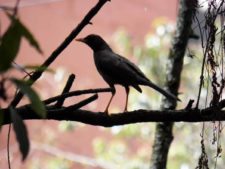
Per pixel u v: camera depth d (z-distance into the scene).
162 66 13.83
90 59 19.62
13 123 2.51
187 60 13.09
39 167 16.42
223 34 4.27
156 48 13.95
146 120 4.45
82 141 17.94
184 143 13.48
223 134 11.84
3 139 16.39
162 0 20.53
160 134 6.91
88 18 4.06
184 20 7.17
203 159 4.24
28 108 4.13
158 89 6.63
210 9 4.20
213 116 4.31
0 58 2.52
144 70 13.83
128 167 14.73
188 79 13.51
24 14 19.75
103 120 4.45
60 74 16.06
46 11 20.02
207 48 4.21
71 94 4.16
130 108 13.73
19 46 2.53
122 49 14.85
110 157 15.12
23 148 2.46
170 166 13.33
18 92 3.72
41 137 17.02
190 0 4.61
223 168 11.73
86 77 19.48
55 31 20.06
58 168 16.42
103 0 4.05
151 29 18.23
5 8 2.55
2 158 16.44
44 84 15.88
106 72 7.14
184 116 4.39
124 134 14.11
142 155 14.77
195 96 13.41
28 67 2.74
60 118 4.32
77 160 17.36
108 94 18.77
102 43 7.77
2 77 2.52
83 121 4.43
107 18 20.02
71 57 19.56
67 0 20.17
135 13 20.30
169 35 14.06
